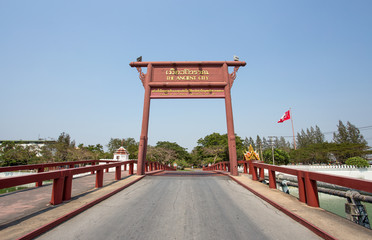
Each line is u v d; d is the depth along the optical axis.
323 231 3.84
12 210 5.09
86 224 4.45
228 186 8.84
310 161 69.62
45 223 4.19
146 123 12.59
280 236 3.88
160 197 6.86
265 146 119.62
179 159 70.75
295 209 5.23
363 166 34.81
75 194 6.86
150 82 13.22
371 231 3.86
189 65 13.62
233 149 11.96
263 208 5.68
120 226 4.34
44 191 7.75
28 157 39.47
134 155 56.09
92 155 46.84
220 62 13.48
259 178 10.16
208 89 13.27
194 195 7.14
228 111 12.70
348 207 6.63
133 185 8.98
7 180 4.05
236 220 4.72
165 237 3.81
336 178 4.50
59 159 39.91
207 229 4.19
